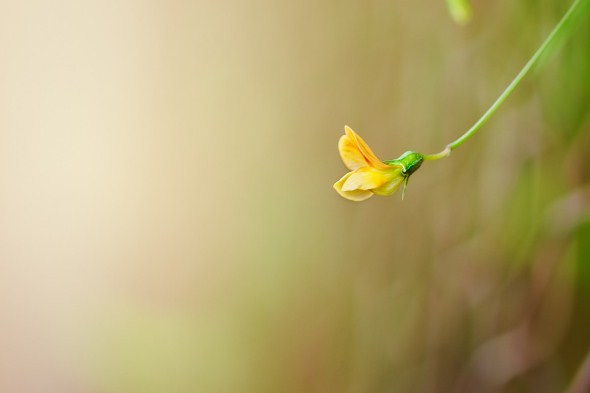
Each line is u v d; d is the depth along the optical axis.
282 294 0.48
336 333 0.47
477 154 0.41
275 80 0.46
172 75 0.49
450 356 0.43
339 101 0.44
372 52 0.42
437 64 0.40
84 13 0.50
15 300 0.54
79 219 0.53
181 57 0.48
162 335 0.51
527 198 0.40
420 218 0.43
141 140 0.50
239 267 0.49
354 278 0.46
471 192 0.41
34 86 0.52
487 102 0.39
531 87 0.39
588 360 0.35
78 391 0.54
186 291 0.51
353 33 0.43
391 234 0.44
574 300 0.43
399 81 0.42
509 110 0.39
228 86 0.47
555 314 0.40
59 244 0.53
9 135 0.52
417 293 0.44
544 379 0.42
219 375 0.50
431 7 0.40
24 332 0.55
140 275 0.52
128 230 0.52
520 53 0.38
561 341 0.43
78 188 0.52
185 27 0.48
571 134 0.38
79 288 0.53
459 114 0.40
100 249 0.53
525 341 0.40
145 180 0.51
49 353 0.54
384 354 0.45
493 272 0.41
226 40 0.47
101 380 0.52
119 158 0.51
